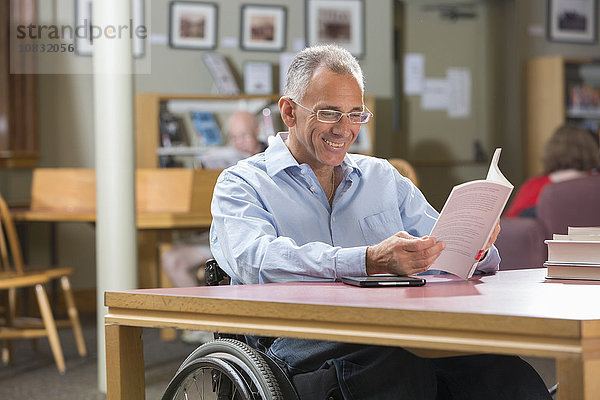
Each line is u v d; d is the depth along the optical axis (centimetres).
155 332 730
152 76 889
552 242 243
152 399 475
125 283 510
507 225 507
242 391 197
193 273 692
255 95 890
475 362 248
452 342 164
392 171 295
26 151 833
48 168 851
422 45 1041
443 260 236
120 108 510
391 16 960
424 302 181
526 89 1060
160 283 699
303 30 936
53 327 571
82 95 857
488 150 1061
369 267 232
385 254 228
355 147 913
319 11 940
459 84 1052
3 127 823
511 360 248
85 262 856
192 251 693
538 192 598
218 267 266
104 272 511
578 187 504
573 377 152
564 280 239
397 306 173
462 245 235
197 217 616
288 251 238
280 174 271
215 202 265
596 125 1077
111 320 211
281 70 928
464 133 1055
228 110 902
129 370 212
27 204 811
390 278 224
